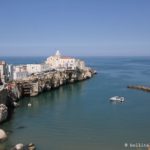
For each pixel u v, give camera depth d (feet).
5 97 416.46
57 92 601.62
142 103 476.95
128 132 307.17
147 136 293.84
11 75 594.65
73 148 261.03
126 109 426.10
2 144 269.85
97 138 287.69
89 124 339.16
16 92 490.90
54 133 303.89
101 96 547.90
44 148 260.83
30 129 318.24
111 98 501.15
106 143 273.13
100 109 426.51
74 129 318.65
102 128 322.55
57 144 271.08
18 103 473.26
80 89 645.51
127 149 257.55
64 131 311.27
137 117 374.22
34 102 484.33
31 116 379.55
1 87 435.94
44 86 600.80
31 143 266.16
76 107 440.86
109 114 392.27
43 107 440.45
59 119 363.35
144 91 618.85
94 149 258.37
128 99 516.32
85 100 503.20
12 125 334.44
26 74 651.66
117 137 290.97
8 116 378.94
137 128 322.14
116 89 645.51
